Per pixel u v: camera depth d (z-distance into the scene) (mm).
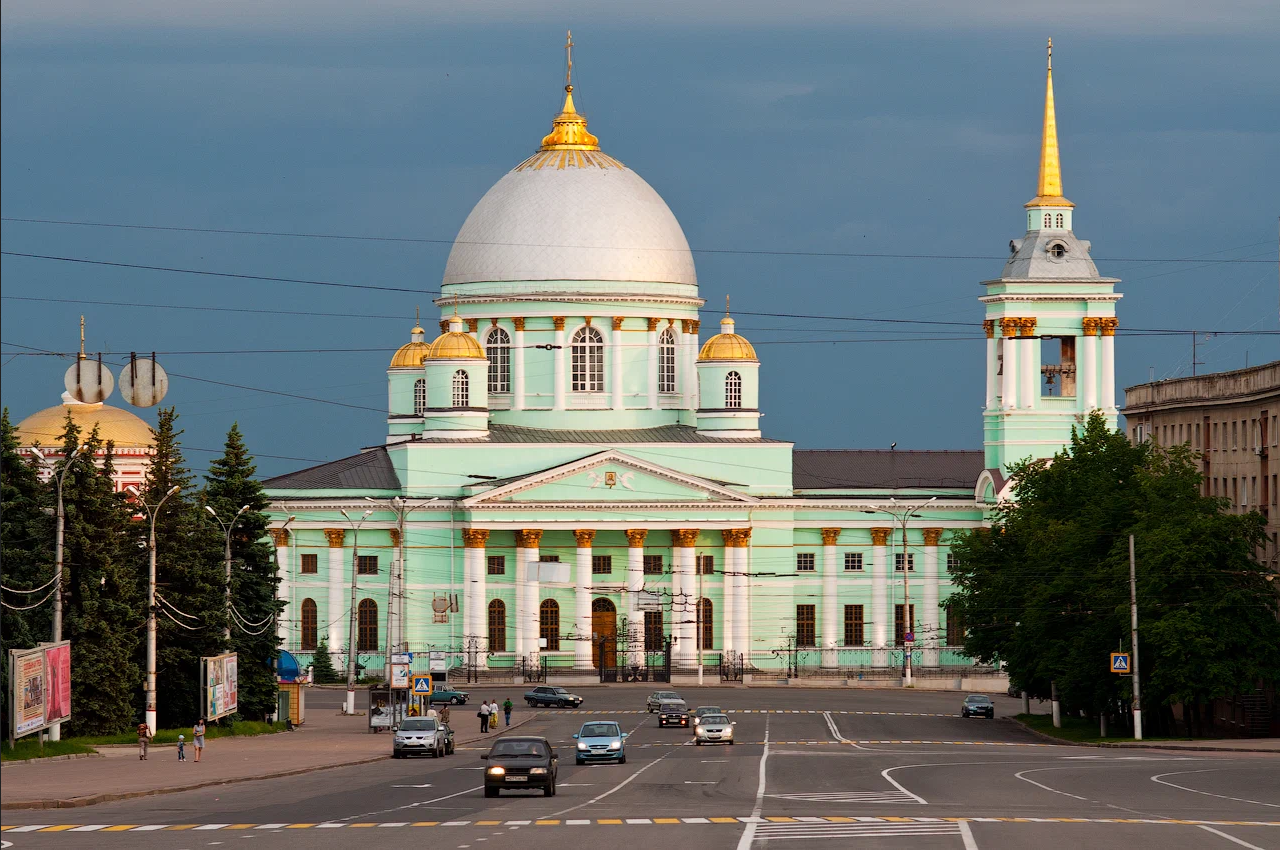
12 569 104938
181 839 55844
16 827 60250
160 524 116875
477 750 108312
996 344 176375
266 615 127000
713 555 177125
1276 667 110375
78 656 105375
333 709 149375
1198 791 71562
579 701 148500
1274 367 126562
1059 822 59000
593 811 64750
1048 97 176500
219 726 117875
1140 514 116688
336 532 175250
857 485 187000
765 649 178500
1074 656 118750
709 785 76875
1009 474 171375
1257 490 129750
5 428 106938
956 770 84438
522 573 173250
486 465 176500
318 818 63125
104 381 62000
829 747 105625
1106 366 173250
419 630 174875
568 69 193250
